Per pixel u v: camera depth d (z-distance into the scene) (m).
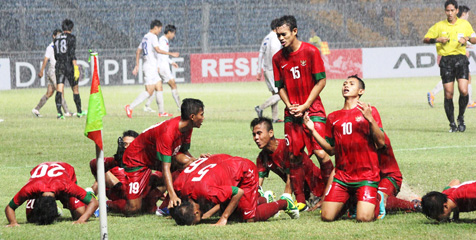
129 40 119.38
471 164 31.39
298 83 25.47
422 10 129.62
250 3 128.75
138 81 100.44
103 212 17.08
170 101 75.44
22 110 65.31
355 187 21.02
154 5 125.06
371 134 20.80
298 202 23.70
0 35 115.38
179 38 125.06
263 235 19.17
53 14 119.38
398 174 22.45
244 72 103.38
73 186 21.42
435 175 28.75
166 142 21.86
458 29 43.16
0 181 29.70
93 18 120.94
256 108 51.91
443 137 41.50
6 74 94.06
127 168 23.41
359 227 19.94
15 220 21.03
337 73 104.19
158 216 22.88
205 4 108.75
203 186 20.38
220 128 47.75
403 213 22.00
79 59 99.31
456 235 18.62
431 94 61.22
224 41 126.19
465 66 43.50
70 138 44.16
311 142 24.55
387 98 71.75
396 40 121.25
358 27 129.75
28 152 38.28
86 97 81.25
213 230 19.84
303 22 129.25
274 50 50.03
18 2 118.06
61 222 21.61
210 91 86.56
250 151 36.66
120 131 46.81
